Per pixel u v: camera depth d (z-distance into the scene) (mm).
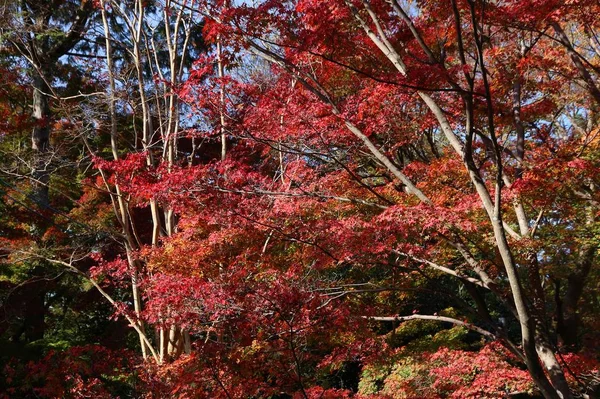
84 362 8438
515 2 6398
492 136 4766
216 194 6660
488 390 6973
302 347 7684
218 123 6883
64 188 14148
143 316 7469
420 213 6090
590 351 8594
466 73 4801
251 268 7621
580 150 8586
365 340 7836
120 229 12758
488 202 5059
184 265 7840
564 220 8555
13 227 13141
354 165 8508
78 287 15555
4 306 13977
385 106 6793
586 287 10711
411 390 8055
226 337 8078
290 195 6840
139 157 7500
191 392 7168
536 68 7609
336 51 6352
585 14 6863
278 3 5793
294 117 6668
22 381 10164
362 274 9953
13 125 13320
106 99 11344
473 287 7859
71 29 13867
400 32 6543
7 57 15008
